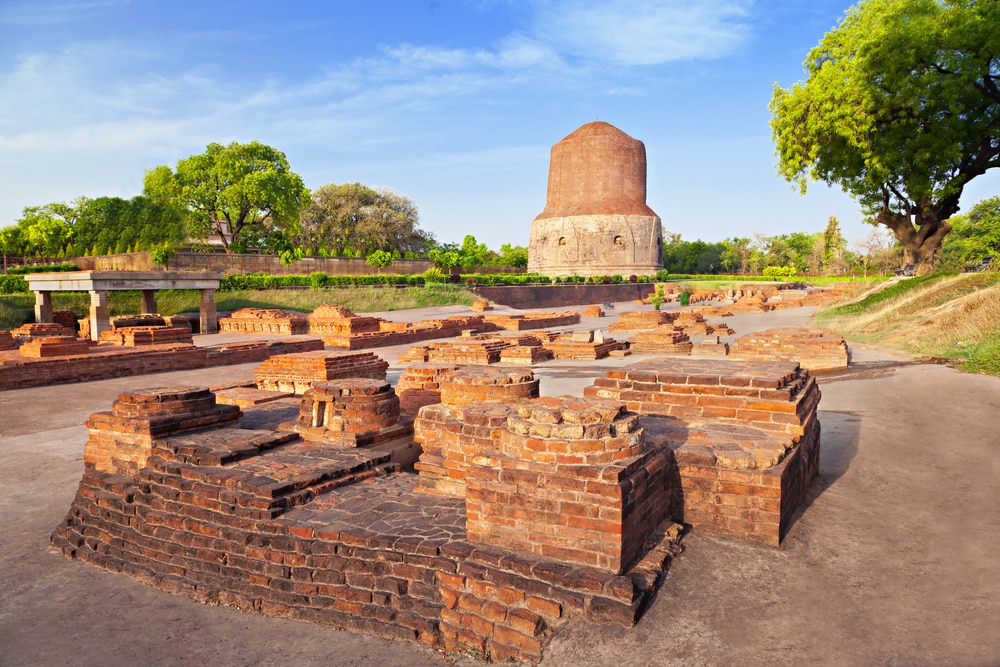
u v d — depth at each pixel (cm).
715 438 542
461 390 693
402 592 426
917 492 593
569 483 409
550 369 1612
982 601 398
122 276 2531
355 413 678
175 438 623
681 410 607
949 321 1572
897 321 1981
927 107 2289
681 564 448
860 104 2331
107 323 2483
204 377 1647
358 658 389
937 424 823
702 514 505
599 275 6425
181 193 4859
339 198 6425
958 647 352
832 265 8688
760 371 626
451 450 553
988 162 2423
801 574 436
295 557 462
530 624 379
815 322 2542
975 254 4962
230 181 4881
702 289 5928
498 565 415
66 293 3198
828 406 970
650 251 6731
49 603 475
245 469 558
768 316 3028
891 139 2381
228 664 389
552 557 415
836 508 557
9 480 764
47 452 888
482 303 4097
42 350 1585
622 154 6700
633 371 641
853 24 2506
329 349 2211
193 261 4159
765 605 400
